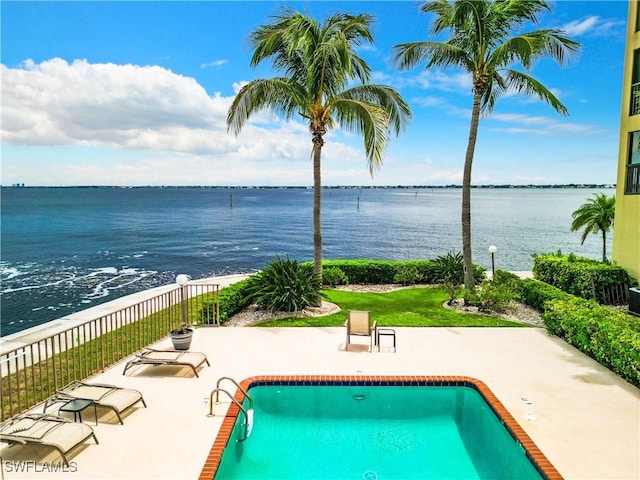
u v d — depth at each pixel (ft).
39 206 350.64
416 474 17.07
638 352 23.13
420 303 44.04
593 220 58.75
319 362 27.32
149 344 30.83
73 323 41.04
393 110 40.50
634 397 22.56
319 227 41.88
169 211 300.20
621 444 18.03
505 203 430.20
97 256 113.50
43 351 31.99
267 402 23.43
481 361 27.66
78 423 17.33
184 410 20.74
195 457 16.84
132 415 20.24
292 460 17.98
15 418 17.65
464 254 43.91
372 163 38.09
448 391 24.53
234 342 31.22
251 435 20.01
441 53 41.57
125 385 23.62
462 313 39.93
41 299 68.08
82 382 21.13
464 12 38.99
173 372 25.59
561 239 144.36
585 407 21.43
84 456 16.80
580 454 17.30
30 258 110.01
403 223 211.82
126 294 71.67
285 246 135.23
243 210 319.06
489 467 17.52
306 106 39.96
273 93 38.73
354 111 38.09
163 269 96.94
